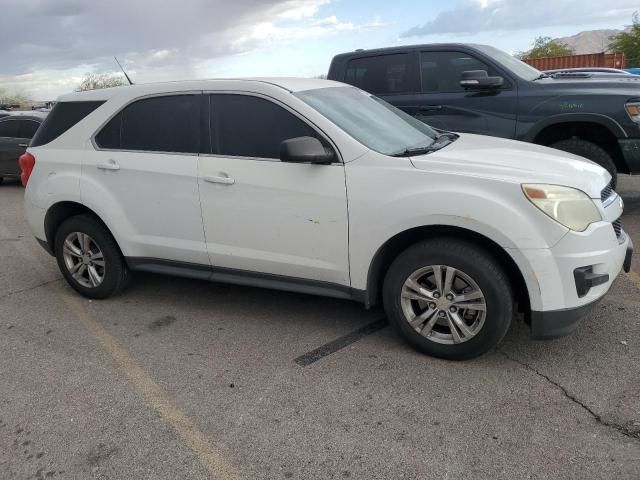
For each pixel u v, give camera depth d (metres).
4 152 11.59
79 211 4.91
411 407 3.09
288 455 2.76
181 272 4.39
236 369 3.62
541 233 3.13
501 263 3.35
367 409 3.09
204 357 3.81
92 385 3.52
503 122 6.36
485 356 3.58
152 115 4.34
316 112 3.75
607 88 6.00
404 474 2.58
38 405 3.33
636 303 4.21
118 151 4.47
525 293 3.29
